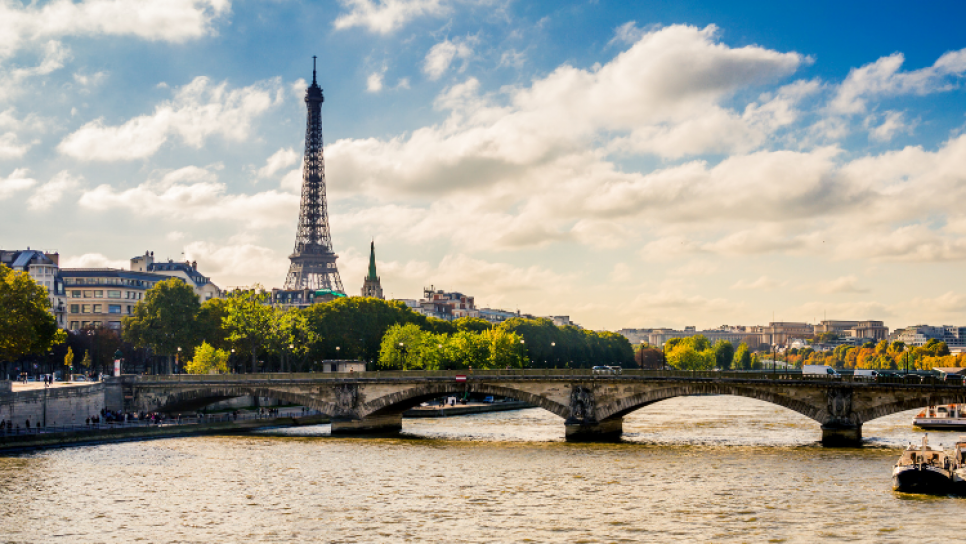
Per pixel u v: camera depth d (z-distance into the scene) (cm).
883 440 13388
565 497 8869
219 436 14600
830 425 12925
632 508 8312
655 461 11262
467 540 7200
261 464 11150
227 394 15988
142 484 9694
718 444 13112
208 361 19700
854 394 12850
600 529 7500
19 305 16138
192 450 12562
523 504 8544
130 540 7256
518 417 19562
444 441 13888
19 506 8531
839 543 6962
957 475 8775
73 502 8725
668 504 8469
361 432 15162
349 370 18462
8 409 13250
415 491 9250
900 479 8906
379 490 9325
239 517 8062
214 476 10231
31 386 17412
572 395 14225
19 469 10650
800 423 17025
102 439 13488
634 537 7238
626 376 14350
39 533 7494
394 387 15075
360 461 11431
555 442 13625
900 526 7469
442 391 14888
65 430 13425
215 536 7381
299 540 7238
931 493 8812
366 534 7412
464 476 10181
